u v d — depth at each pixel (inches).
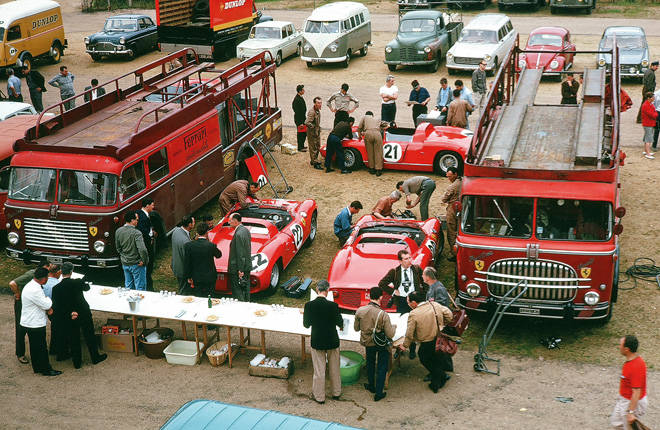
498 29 1032.2
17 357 397.4
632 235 530.9
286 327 366.0
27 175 472.1
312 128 685.3
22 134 582.2
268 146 697.6
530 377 364.5
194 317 379.9
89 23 1553.9
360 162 682.2
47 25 1133.1
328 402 346.9
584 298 385.4
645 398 286.2
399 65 1077.8
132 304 388.5
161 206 511.5
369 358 346.6
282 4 1732.3
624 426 289.3
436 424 325.4
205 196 574.6
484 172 399.5
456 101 674.8
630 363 283.4
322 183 658.2
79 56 1221.1
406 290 392.8
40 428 330.6
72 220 462.6
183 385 366.0
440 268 497.4
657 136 709.9
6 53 1045.2
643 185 627.8
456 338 351.3
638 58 936.3
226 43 1107.9
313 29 1072.2
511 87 693.9
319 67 1110.4
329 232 560.1
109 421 335.0
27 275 387.5
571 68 1036.5
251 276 441.7
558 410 333.4
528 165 412.2
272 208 513.0
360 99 919.0
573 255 380.5
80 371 382.9
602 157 409.1
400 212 545.0
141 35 1184.8
